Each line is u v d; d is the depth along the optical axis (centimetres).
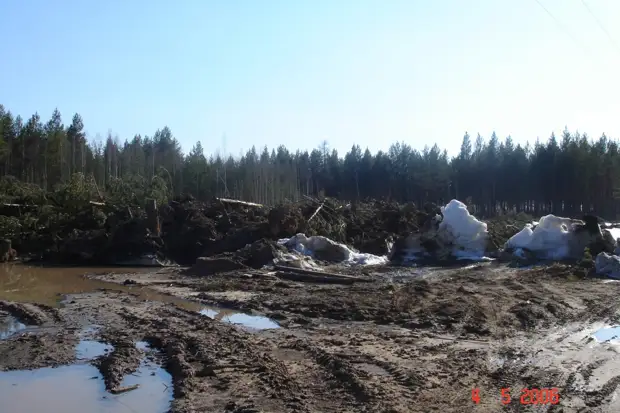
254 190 5497
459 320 1166
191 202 2884
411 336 1062
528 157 6306
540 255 2189
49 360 920
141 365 896
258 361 887
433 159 6631
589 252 2025
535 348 955
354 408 682
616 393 720
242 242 2477
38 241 2638
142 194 2959
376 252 2452
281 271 1886
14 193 2984
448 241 2331
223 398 729
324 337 1064
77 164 5362
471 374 809
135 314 1281
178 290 1656
